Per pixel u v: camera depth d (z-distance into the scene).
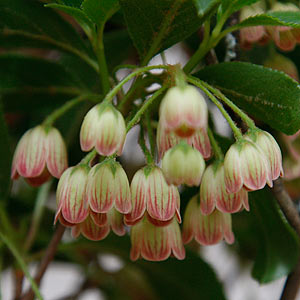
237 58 0.23
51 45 0.24
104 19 0.21
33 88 0.25
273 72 0.21
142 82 0.21
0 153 0.24
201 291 0.25
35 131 0.22
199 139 0.20
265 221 0.23
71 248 0.26
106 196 0.20
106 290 0.29
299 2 0.24
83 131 0.20
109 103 0.20
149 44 0.21
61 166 0.22
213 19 0.23
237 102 0.21
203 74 0.21
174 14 0.21
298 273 0.23
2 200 0.25
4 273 0.28
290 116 0.21
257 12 0.23
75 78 0.25
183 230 0.22
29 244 0.25
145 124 0.22
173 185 0.20
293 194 0.26
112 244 0.25
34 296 0.23
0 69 0.24
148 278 0.26
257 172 0.20
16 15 0.23
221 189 0.20
